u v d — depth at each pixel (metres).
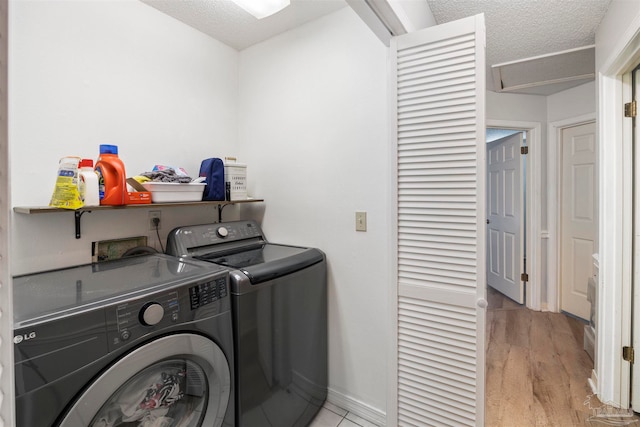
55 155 1.42
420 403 1.47
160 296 1.09
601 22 1.91
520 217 3.49
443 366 1.41
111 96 1.61
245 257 1.68
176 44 1.89
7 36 0.40
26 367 0.80
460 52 1.30
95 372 0.92
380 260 1.70
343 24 1.78
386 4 1.24
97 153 1.56
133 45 1.69
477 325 1.33
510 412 1.83
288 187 2.04
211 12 1.82
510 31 2.04
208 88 2.07
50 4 1.40
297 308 1.65
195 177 2.00
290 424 1.61
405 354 1.50
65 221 1.46
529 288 3.42
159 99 1.81
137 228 1.73
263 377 1.46
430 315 1.43
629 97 1.79
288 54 2.01
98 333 0.93
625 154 1.80
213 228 1.87
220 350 1.28
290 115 2.01
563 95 3.13
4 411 0.39
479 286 1.31
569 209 3.16
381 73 1.66
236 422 1.37
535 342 2.66
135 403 1.06
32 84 1.35
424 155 1.40
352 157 1.77
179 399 1.19
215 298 1.27
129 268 1.41
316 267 1.78
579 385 2.07
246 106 2.22
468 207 1.32
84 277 1.26
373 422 1.75
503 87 3.03
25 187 1.34
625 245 1.82
